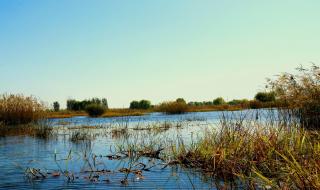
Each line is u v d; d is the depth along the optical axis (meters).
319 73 13.33
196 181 7.95
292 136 9.30
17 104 25.44
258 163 8.27
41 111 26.25
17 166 10.50
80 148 14.19
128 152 12.23
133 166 10.05
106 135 18.98
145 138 16.59
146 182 8.03
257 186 7.16
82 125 25.66
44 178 8.80
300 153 8.16
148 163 10.38
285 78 13.76
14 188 7.84
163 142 14.31
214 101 58.06
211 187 7.38
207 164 9.45
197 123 24.45
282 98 13.55
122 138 17.22
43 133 19.78
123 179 8.41
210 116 32.88
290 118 11.75
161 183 7.89
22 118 25.23
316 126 11.98
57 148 14.35
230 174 8.21
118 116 40.22
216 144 10.02
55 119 37.31
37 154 12.84
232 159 8.67
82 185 7.99
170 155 11.30
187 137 16.12
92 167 10.11
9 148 14.62
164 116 37.38
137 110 49.66
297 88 13.38
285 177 6.98
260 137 9.09
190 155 10.48
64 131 20.81
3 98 25.92
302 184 5.91
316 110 12.48
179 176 8.52
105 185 7.92
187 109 42.88
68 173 9.30
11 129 23.23
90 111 39.81
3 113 24.77
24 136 19.56
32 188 7.82
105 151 13.20
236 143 9.47
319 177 5.86
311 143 8.77
